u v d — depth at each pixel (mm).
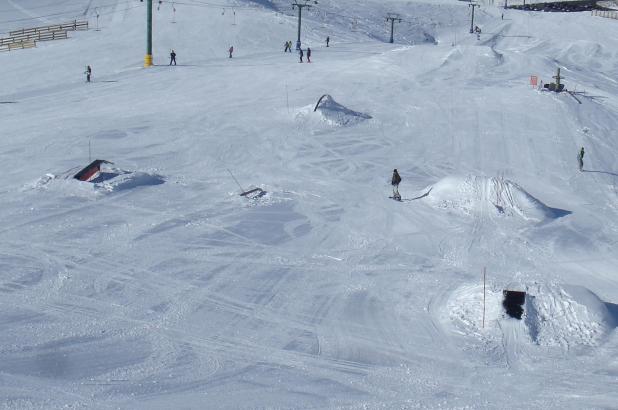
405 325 15078
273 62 54938
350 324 15047
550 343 14352
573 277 18641
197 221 21641
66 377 12180
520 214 23656
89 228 20516
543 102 40719
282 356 13477
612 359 13742
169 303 15664
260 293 16500
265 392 12109
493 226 22625
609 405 12102
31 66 53594
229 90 44062
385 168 29172
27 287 16141
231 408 11547
